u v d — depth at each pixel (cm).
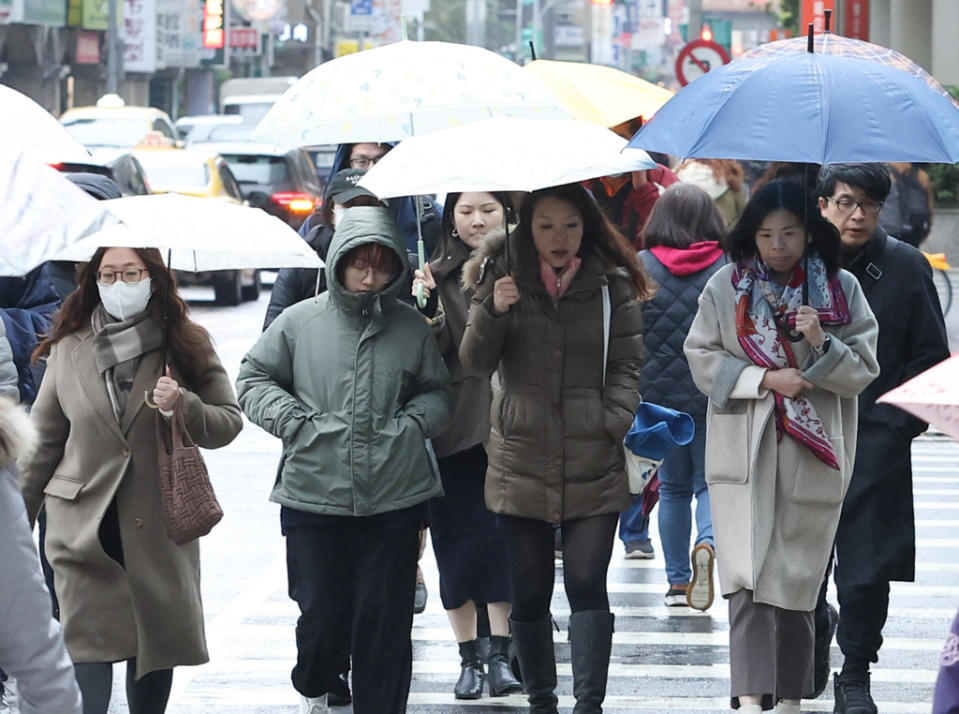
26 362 1933
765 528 1808
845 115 1658
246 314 6969
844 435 1839
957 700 1193
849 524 1994
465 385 2075
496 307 1816
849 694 2005
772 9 18388
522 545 1875
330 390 1800
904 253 1991
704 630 2462
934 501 3491
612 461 1856
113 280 1703
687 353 1845
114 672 2262
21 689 1300
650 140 1720
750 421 1820
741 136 1662
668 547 2598
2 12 15212
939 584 2762
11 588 1276
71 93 18288
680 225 2512
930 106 1686
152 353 1730
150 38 18862
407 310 1850
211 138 11262
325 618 1819
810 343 1769
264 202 8162
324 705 1902
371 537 1808
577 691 1823
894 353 1986
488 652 2170
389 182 1758
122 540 1703
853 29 7562
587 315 1842
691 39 15138
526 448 1852
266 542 2981
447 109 2008
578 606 1847
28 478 1723
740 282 1823
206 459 3853
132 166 6159
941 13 9631
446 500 2117
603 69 3023
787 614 1828
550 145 1778
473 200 2022
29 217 1130
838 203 1967
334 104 1941
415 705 2103
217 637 2389
